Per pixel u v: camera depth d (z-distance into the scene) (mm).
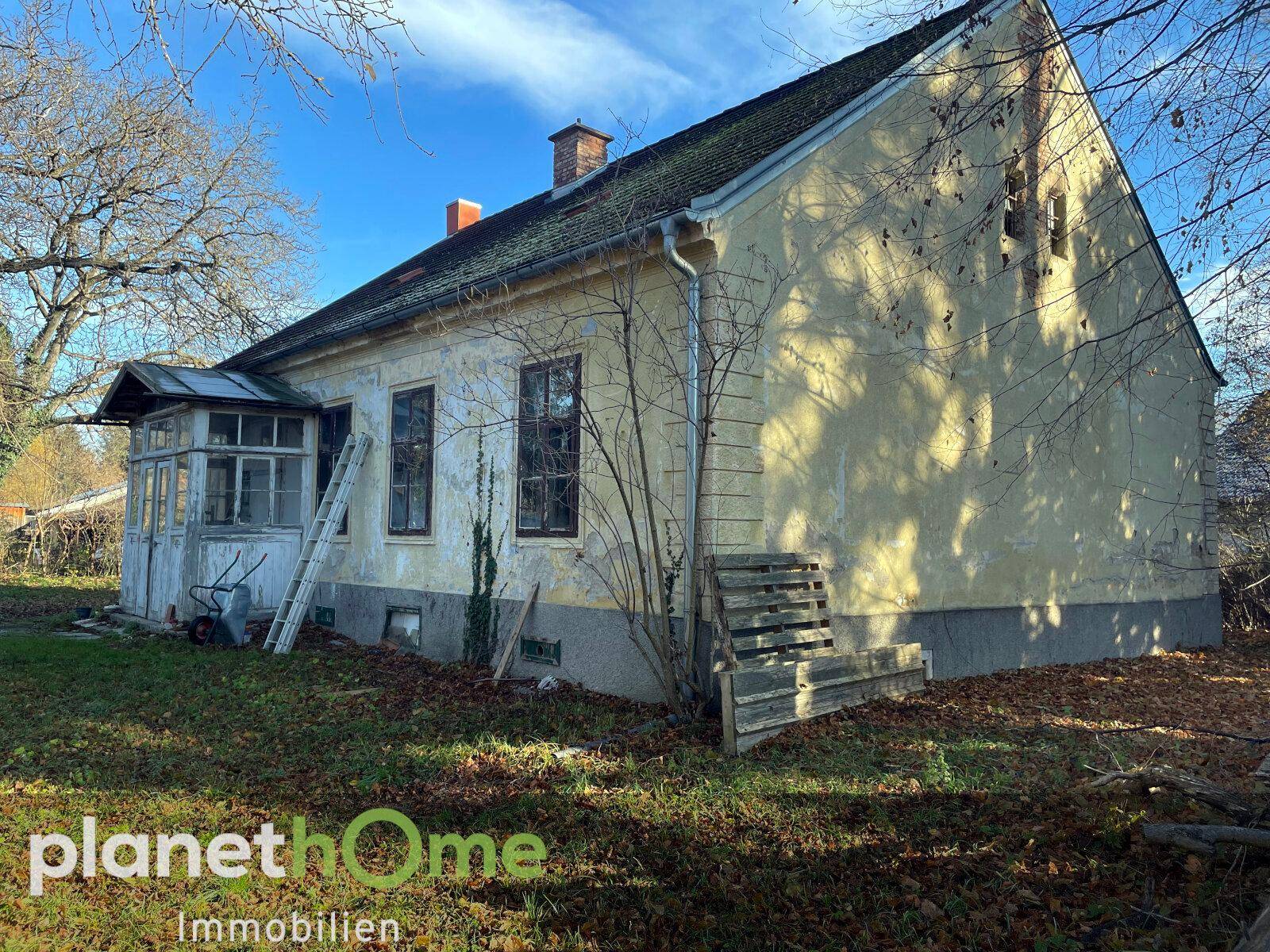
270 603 12586
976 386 9828
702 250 7348
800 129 8281
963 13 7332
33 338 20531
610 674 8008
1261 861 4180
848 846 4609
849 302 8469
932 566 9102
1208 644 13297
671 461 7555
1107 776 5094
